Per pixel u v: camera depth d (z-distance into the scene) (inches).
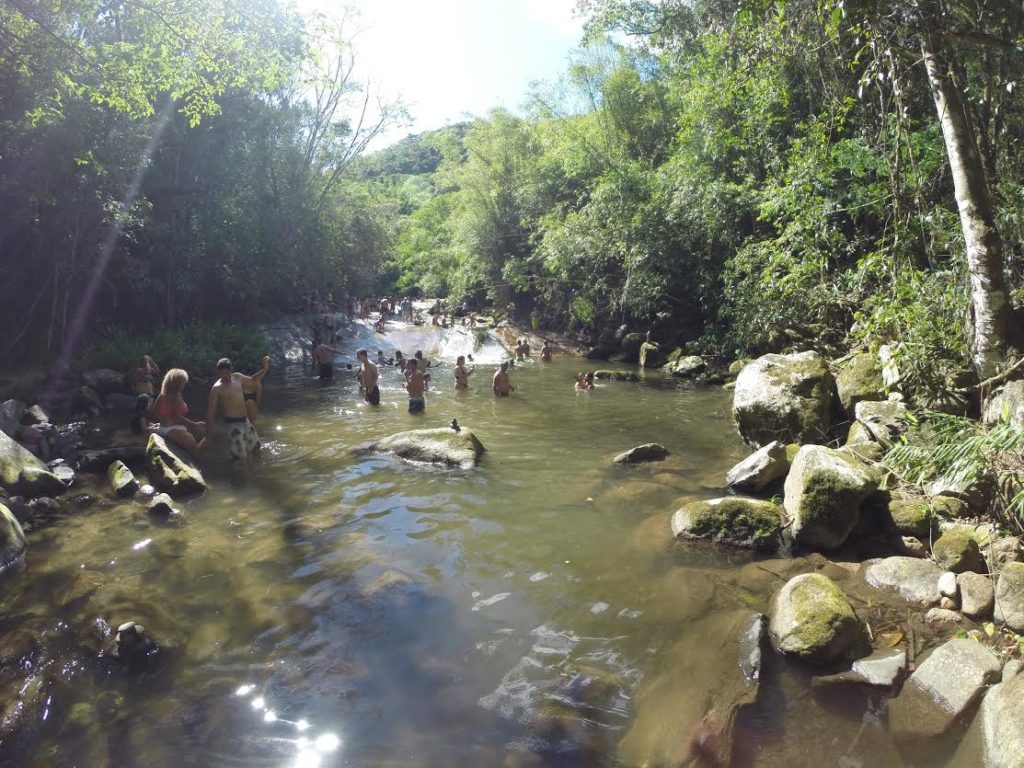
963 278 303.4
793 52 431.5
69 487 292.4
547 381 676.1
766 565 208.4
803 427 327.3
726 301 717.3
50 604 187.5
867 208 469.7
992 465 200.1
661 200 772.0
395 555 221.5
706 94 662.5
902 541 215.5
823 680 145.3
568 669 154.4
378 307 1347.2
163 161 846.5
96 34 567.5
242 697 145.2
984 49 347.9
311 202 1216.8
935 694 134.6
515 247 1243.8
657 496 281.9
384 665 157.2
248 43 505.4
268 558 218.7
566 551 224.4
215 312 930.1
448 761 125.1
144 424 423.8
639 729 132.6
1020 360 243.9
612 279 930.1
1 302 634.8
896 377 307.7
